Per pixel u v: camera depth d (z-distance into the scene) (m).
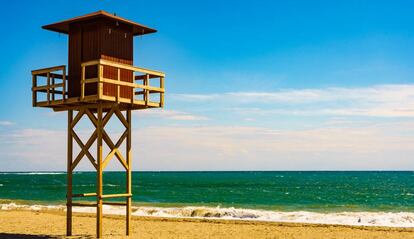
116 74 18.06
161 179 158.00
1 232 21.95
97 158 17.67
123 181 135.38
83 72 17.05
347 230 24.92
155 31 19.77
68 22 18.47
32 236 20.27
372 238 22.47
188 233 22.78
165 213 35.16
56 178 172.38
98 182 17.78
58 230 22.69
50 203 47.09
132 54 19.08
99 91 16.52
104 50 17.84
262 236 22.44
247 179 155.75
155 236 21.17
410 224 29.33
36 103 18.53
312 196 64.12
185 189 85.25
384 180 139.00
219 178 170.25
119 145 18.58
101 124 17.64
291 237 22.30
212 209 36.25
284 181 132.88
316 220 30.77
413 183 114.81
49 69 18.14
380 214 34.28
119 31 18.55
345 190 81.50
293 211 38.81
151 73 18.45
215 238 21.47
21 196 63.56
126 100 17.47
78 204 18.86
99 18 17.91
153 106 18.69
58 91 18.58
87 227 24.05
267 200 55.88
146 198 59.34
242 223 27.53
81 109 18.28
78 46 18.44
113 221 27.39
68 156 18.81
